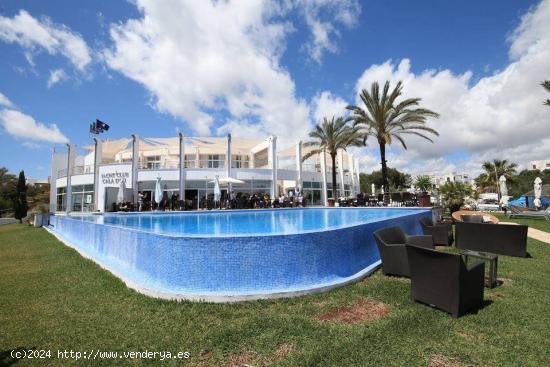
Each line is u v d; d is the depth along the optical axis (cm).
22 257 898
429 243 636
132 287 515
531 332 338
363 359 293
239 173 2884
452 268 380
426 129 2208
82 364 303
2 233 1812
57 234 1436
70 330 374
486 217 1023
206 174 2803
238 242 480
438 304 398
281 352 312
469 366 283
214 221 1631
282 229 1312
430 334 337
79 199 3008
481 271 410
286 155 3991
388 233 630
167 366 295
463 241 782
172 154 3434
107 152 3738
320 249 521
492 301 429
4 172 5575
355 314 397
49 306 455
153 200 2722
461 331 345
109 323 390
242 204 2511
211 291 470
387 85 2252
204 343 333
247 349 319
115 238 722
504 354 299
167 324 380
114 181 2759
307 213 2011
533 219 1523
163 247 514
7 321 404
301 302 438
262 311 411
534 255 696
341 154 3850
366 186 7400
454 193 1526
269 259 484
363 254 626
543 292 461
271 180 3003
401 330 346
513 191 5394
